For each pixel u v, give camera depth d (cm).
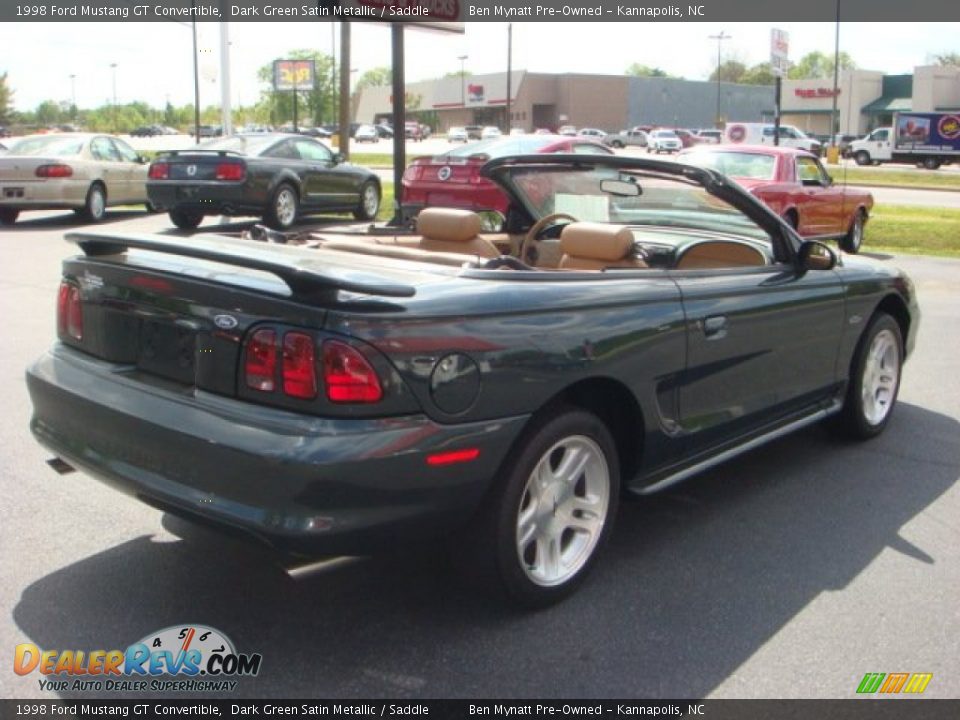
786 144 5384
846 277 497
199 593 356
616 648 324
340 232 510
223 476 295
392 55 973
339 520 286
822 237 1350
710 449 421
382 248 427
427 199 1246
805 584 373
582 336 339
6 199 1514
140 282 334
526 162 475
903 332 572
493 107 10125
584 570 360
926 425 584
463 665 312
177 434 304
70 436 351
